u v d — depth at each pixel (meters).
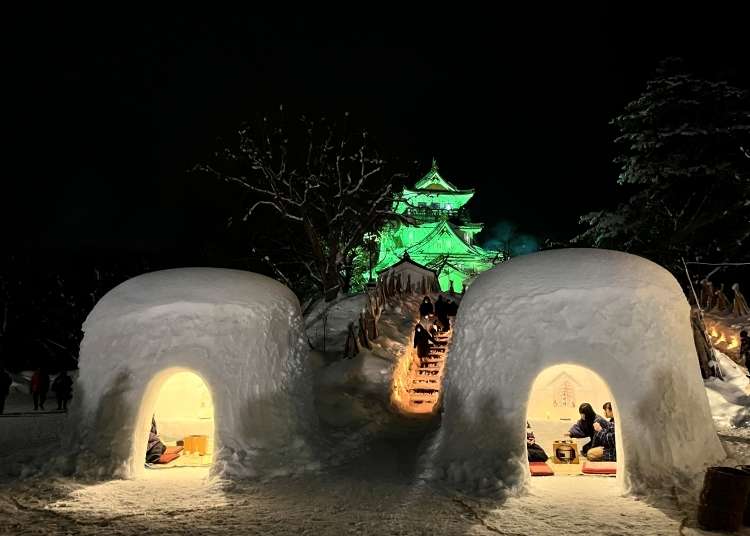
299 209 25.16
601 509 7.14
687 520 6.72
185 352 9.05
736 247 24.81
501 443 8.17
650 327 8.42
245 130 25.38
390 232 36.00
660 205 26.98
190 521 6.82
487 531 6.50
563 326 8.44
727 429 11.54
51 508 7.27
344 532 6.50
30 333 29.55
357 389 12.79
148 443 9.58
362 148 25.88
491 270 10.01
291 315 10.44
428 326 16.69
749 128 25.34
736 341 16.03
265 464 8.59
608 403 9.59
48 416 15.59
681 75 26.44
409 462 9.02
